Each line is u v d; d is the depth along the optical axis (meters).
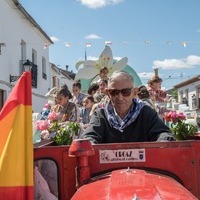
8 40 17.70
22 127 2.85
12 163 2.79
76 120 7.51
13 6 18.16
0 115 2.88
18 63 19.31
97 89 9.98
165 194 2.48
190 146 3.28
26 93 2.91
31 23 21.11
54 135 6.00
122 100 3.93
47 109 9.52
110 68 16.55
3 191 2.76
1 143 2.84
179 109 17.31
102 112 4.04
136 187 2.55
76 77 16.52
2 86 16.69
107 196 2.46
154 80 9.43
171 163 3.28
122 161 3.29
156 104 9.03
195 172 3.26
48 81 27.09
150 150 3.29
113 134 3.94
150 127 3.92
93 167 3.29
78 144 3.07
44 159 3.34
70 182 3.32
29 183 2.79
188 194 2.59
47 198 3.31
